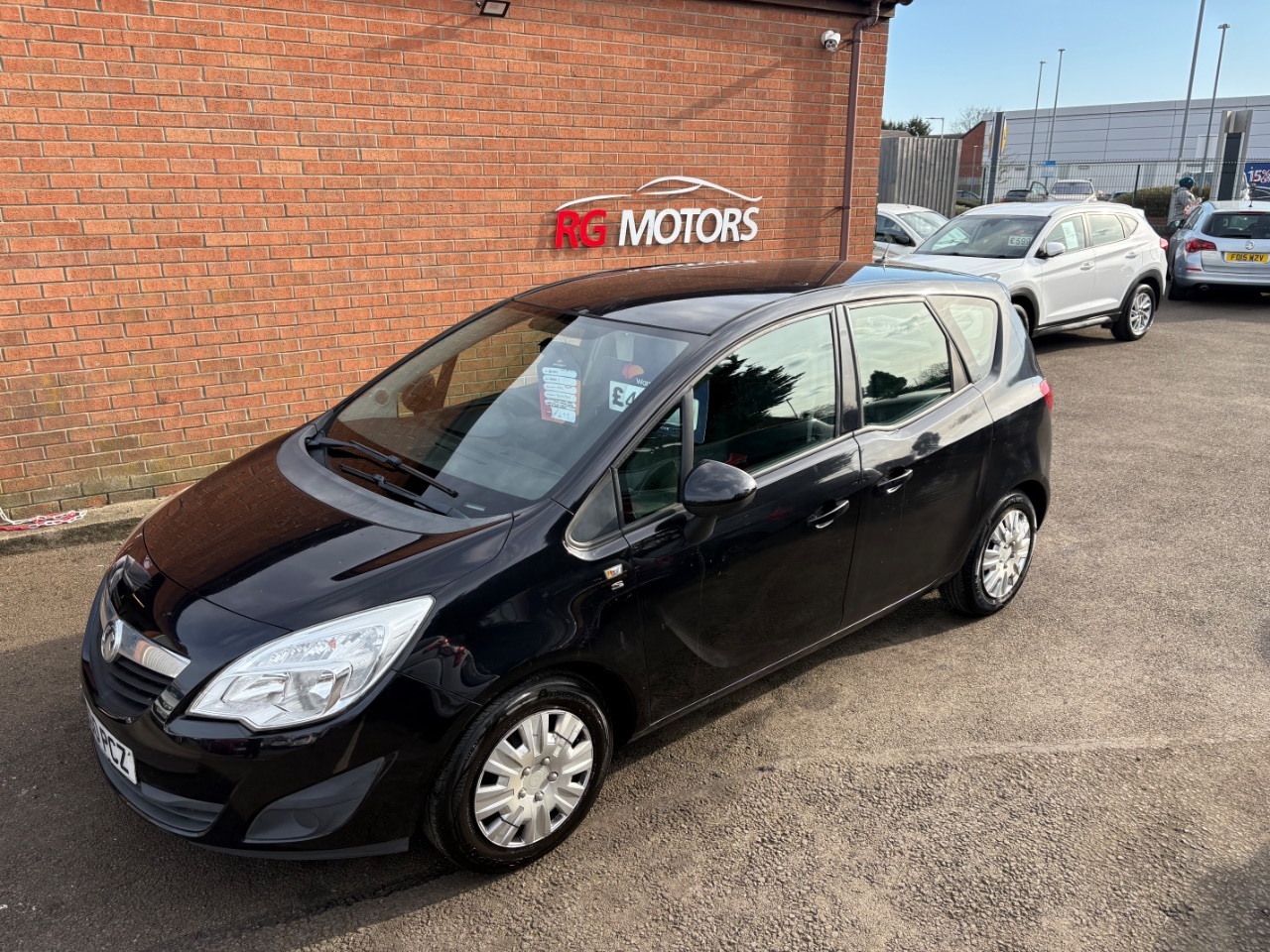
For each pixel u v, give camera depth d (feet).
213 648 8.37
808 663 13.83
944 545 13.55
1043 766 11.42
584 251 23.22
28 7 16.02
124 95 17.08
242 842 8.22
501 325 12.66
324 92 18.98
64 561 16.56
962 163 143.84
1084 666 13.78
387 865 9.62
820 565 11.57
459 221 21.22
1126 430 26.08
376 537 9.34
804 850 9.93
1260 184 112.27
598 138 22.61
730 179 24.93
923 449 12.58
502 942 8.67
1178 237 50.75
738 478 9.42
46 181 16.72
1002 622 15.15
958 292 13.98
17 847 9.70
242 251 18.83
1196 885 9.50
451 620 8.57
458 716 8.52
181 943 8.56
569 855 9.80
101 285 17.58
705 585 10.29
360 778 8.27
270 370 19.69
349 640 8.31
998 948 8.68
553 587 9.09
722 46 23.75
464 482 10.09
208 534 9.98
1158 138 185.68
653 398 10.13
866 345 12.25
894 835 10.18
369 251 20.25
